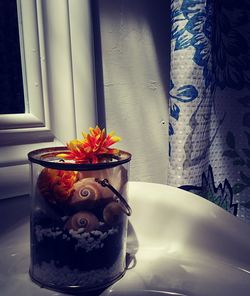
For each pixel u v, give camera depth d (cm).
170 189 37
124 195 30
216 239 34
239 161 50
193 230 35
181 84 38
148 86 46
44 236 26
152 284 29
